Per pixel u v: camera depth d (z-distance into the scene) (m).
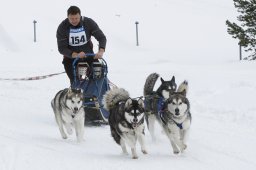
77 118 10.62
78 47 12.84
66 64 12.98
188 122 9.73
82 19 12.73
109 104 10.03
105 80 12.59
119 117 9.29
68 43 12.80
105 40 12.89
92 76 12.59
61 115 11.01
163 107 9.89
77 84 12.47
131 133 9.26
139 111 9.08
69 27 12.66
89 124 12.59
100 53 12.45
